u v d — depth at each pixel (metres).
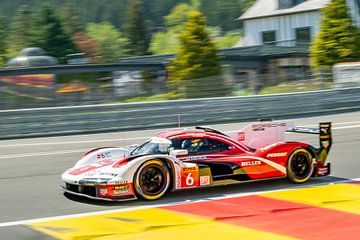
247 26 167.75
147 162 24.88
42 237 19.75
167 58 140.00
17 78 126.50
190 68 107.06
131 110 58.38
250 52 140.00
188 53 108.00
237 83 84.31
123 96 79.19
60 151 44.00
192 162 26.09
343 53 105.56
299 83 84.06
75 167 27.33
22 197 27.17
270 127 29.25
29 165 37.41
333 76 82.25
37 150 45.09
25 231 20.70
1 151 45.16
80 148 45.50
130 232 19.95
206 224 20.92
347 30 106.31
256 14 164.62
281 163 27.75
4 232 20.67
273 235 19.27
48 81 129.62
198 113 60.66
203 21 109.44
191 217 22.03
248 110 63.09
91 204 24.80
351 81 80.12
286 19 157.50
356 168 32.75
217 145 27.03
